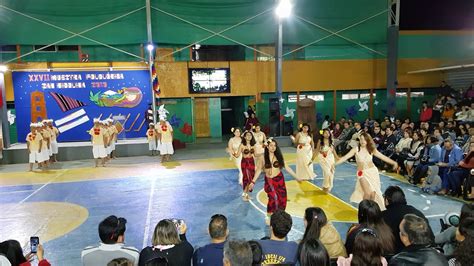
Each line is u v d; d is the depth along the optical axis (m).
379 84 20.89
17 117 17.20
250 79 19.97
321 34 19.92
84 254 3.88
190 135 20.09
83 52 18.11
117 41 17.94
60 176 12.95
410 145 11.55
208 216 8.27
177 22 18.42
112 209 9.03
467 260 2.57
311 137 10.62
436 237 4.37
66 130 17.64
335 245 4.25
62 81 17.44
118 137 18.11
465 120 14.45
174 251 3.80
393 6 19.97
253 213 8.41
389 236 4.14
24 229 7.84
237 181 11.54
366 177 7.74
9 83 17.67
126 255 3.83
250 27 19.12
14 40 17.05
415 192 9.73
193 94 19.47
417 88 21.06
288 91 20.14
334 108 20.81
